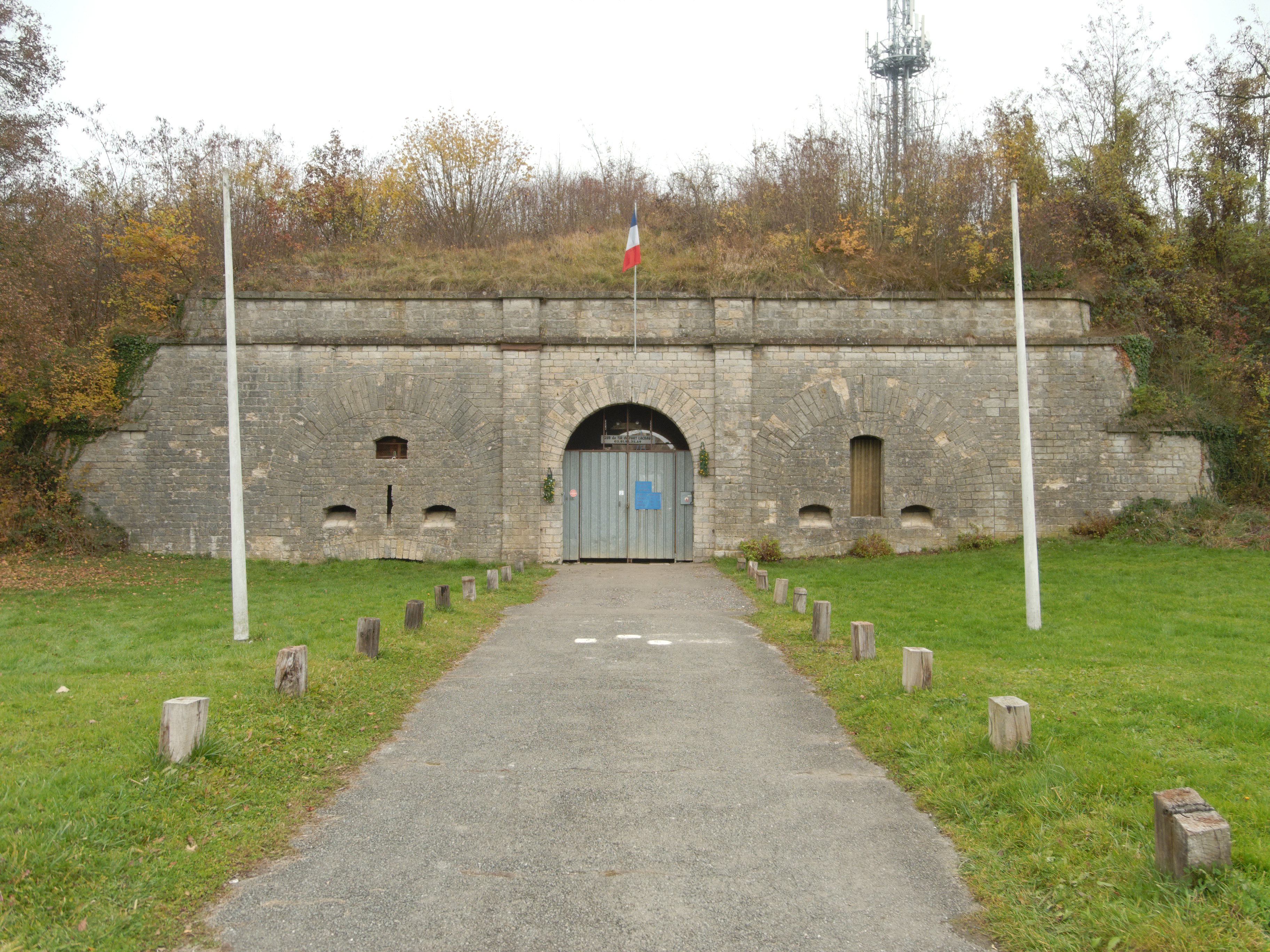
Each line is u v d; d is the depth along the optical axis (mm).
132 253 24312
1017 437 21469
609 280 22422
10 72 21047
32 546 20359
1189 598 14398
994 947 4492
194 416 21438
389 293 21438
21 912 4484
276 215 32156
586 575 19625
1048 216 24938
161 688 8695
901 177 26875
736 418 21234
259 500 21328
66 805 5586
